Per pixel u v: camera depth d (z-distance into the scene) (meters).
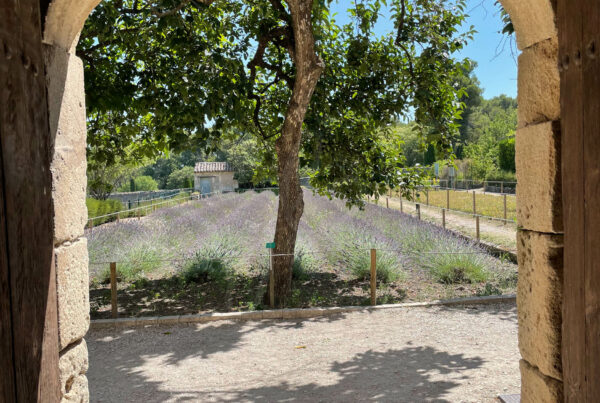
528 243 2.24
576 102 1.81
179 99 6.89
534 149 2.15
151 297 7.80
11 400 1.63
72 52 2.24
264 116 9.16
